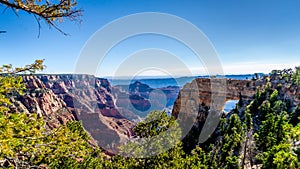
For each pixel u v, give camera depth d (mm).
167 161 16688
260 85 99125
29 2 6754
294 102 76000
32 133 8656
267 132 39594
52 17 6938
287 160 21547
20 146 8297
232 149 49625
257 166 38062
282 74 97625
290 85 83938
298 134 26250
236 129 57375
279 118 38656
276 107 72438
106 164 17375
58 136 10102
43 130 9594
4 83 8086
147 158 16219
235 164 40000
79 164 17281
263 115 71125
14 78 8703
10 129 7469
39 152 9672
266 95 86188
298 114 59719
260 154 39062
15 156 8445
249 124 63344
